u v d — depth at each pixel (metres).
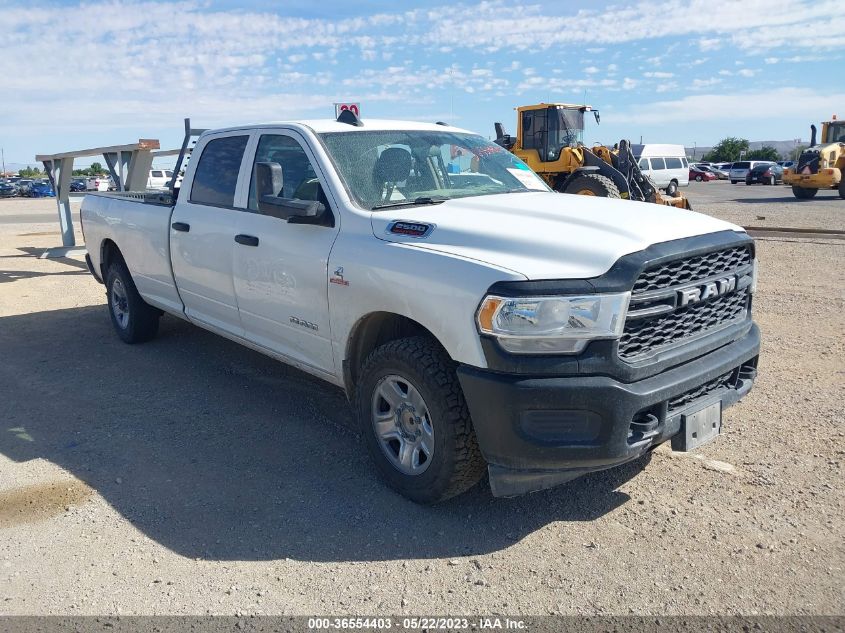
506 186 4.93
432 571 3.30
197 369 6.25
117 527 3.70
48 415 5.23
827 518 3.65
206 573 3.30
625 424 3.22
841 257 11.22
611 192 14.68
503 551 3.45
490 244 3.55
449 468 3.59
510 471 3.40
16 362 6.53
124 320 7.09
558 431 3.26
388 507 3.87
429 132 5.12
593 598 3.08
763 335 6.86
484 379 3.30
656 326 3.43
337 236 4.16
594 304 3.16
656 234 3.50
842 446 4.43
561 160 18.53
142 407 5.36
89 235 7.30
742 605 3.02
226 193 5.21
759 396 5.29
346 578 3.26
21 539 3.60
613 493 3.97
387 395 3.93
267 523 3.72
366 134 4.76
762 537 3.50
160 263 6.01
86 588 3.20
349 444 4.68
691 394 3.61
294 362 4.72
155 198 6.50
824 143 28.95
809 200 27.05
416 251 3.68
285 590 3.18
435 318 3.49
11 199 48.78
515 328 3.20
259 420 5.09
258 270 4.74
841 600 3.03
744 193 34.09
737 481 4.05
